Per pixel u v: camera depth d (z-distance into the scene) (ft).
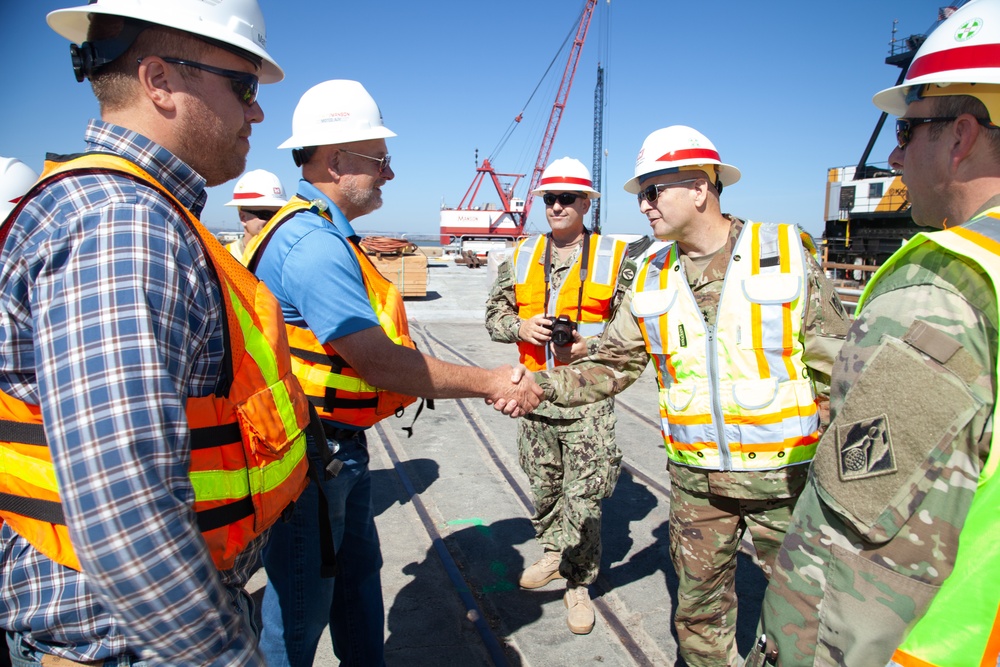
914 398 3.22
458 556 11.01
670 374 7.02
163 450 2.88
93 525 2.72
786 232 6.70
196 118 3.77
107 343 2.81
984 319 3.15
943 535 3.17
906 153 3.97
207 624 2.97
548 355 10.13
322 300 5.84
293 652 6.31
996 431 3.10
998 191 3.57
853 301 30.81
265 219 16.22
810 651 3.61
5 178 8.67
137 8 3.49
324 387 6.26
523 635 8.91
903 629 3.28
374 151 6.75
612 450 9.32
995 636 3.34
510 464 15.10
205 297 3.42
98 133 3.64
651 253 7.57
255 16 4.06
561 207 10.02
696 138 6.78
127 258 2.96
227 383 3.67
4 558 3.44
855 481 3.38
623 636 8.89
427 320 37.35
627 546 11.44
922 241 3.44
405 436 17.07
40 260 2.98
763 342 6.44
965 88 3.52
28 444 3.25
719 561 6.95
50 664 3.44
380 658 7.20
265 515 4.04
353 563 7.05
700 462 6.74
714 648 7.10
